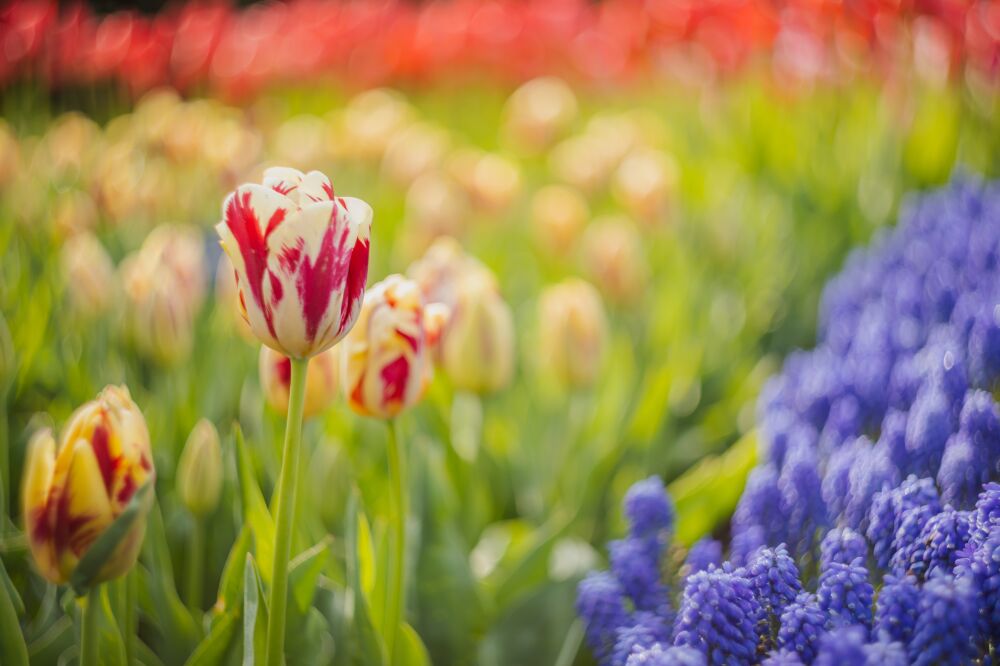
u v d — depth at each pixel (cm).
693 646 68
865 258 128
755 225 156
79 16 238
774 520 81
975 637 66
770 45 188
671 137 207
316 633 79
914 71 167
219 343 110
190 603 87
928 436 81
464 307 92
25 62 230
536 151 215
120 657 79
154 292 96
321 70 265
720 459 104
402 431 95
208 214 167
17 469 101
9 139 163
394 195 180
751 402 119
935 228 123
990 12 161
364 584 82
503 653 87
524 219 180
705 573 68
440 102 269
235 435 81
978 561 67
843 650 63
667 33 214
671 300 130
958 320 94
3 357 94
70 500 69
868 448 83
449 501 91
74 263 109
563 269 149
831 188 159
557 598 88
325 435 96
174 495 95
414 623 87
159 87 260
